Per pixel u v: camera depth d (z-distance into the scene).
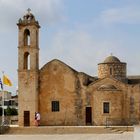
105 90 68.31
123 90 69.31
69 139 51.88
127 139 48.78
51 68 71.88
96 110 68.81
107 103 68.38
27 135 60.66
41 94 71.81
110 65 78.50
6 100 153.62
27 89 70.06
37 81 71.38
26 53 71.50
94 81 70.88
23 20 71.50
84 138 52.53
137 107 68.62
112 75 78.25
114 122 67.75
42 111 71.62
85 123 69.88
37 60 71.62
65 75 71.38
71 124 70.44
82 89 70.62
